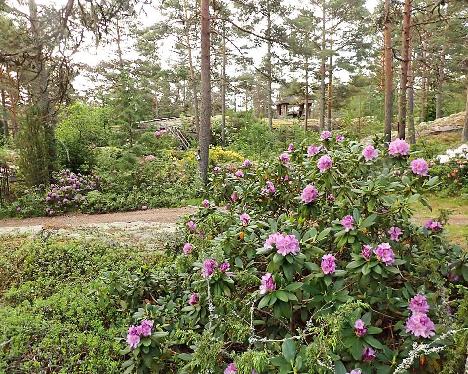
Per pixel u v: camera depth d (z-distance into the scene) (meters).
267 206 4.24
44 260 5.43
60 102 8.02
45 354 3.48
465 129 18.16
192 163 13.82
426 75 23.05
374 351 2.39
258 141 21.34
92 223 8.79
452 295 3.14
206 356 2.48
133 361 2.95
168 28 20.39
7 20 9.02
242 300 3.01
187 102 40.84
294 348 2.26
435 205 8.99
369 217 2.86
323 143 4.13
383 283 2.77
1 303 4.48
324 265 2.62
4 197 10.92
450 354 2.32
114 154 12.34
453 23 19.03
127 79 12.12
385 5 12.96
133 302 4.03
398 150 3.27
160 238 6.66
